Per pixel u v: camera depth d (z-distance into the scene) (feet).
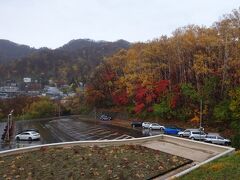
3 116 330.75
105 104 292.40
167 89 204.03
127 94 239.91
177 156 66.59
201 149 74.38
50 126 222.89
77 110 355.56
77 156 63.87
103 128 201.16
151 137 85.92
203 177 45.39
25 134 150.41
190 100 188.03
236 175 44.42
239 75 162.20
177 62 205.36
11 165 59.52
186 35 195.21
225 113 161.27
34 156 65.10
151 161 61.26
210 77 173.78
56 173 54.08
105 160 61.05
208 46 180.86
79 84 574.56
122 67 271.08
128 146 76.07
